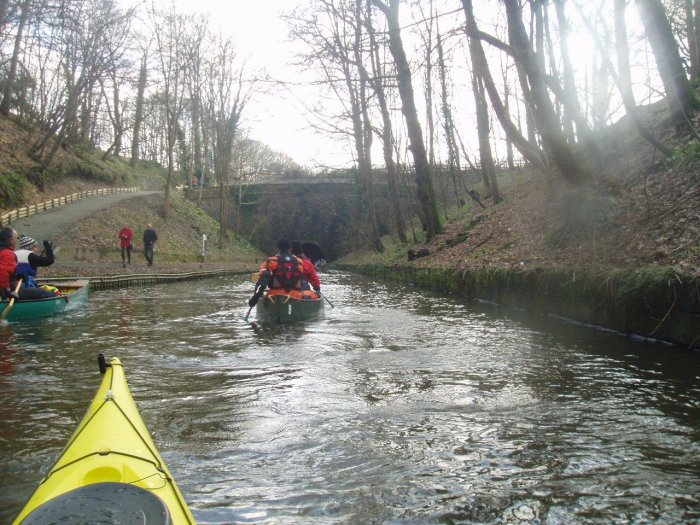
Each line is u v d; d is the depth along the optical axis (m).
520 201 17.88
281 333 8.59
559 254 10.41
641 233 8.65
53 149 32.03
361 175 33.34
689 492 3.07
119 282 18.00
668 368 5.62
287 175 50.34
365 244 42.97
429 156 24.98
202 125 47.88
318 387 5.34
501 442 3.84
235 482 3.26
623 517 2.82
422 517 2.85
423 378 5.64
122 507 2.00
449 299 13.78
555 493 3.08
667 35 11.41
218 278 26.81
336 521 2.81
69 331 8.70
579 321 8.57
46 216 28.12
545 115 10.84
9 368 6.10
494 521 2.80
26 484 3.24
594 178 11.73
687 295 6.24
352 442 3.89
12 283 9.23
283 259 9.99
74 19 21.64
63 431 4.09
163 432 4.10
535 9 12.02
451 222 23.61
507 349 7.02
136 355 6.88
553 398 4.82
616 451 3.64
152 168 59.50
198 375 5.84
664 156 10.95
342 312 11.27
